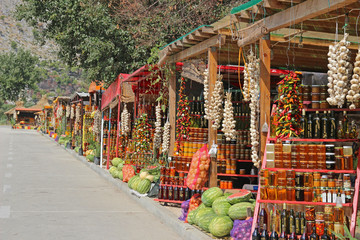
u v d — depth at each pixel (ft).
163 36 71.97
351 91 19.48
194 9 69.72
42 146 127.85
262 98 26.04
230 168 34.86
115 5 78.64
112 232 28.86
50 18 86.38
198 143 36.88
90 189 48.19
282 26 24.09
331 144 24.70
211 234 26.61
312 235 21.52
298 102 24.22
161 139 50.57
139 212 36.06
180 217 30.66
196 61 35.50
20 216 32.94
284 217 22.68
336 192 22.88
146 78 47.47
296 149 23.73
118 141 65.16
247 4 24.88
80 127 99.25
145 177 43.47
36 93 636.89
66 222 31.48
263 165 24.29
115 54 77.66
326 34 30.99
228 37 31.53
